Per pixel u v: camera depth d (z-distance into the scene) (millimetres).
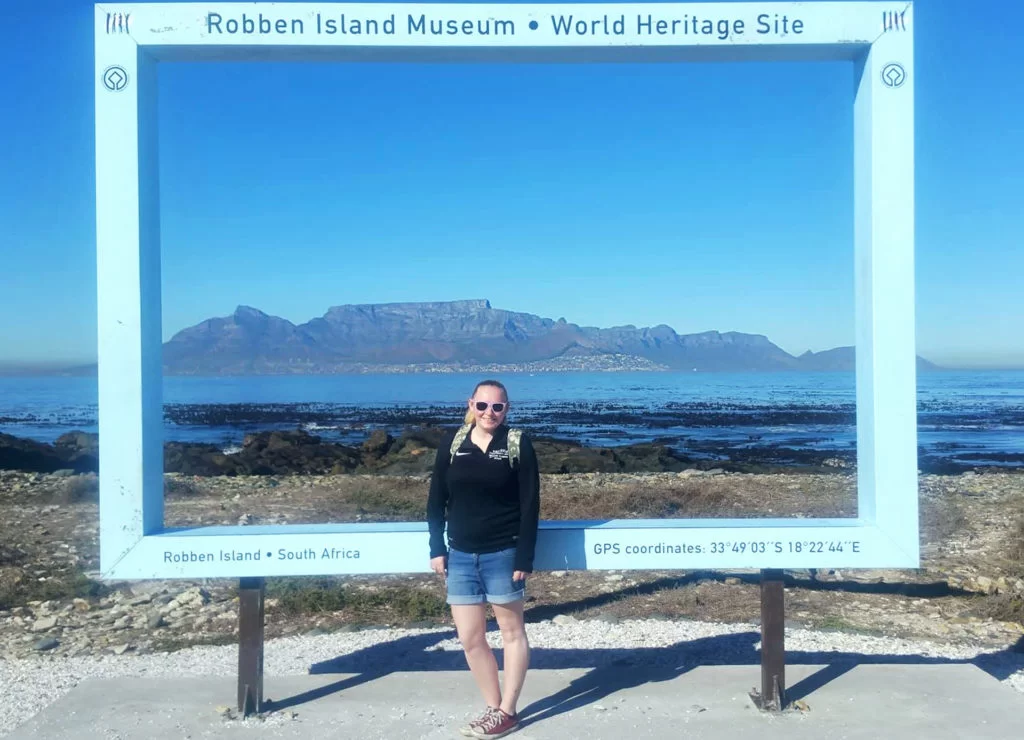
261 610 4691
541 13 4547
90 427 57219
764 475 21797
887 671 5273
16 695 5340
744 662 5875
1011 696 4844
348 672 5590
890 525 4609
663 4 4539
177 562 4555
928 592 8453
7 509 15055
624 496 14758
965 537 11742
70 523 13250
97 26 4434
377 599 8078
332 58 4715
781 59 4801
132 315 4473
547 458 25047
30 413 75000
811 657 5883
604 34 4555
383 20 4523
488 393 4254
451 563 4355
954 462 28891
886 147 4539
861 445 4832
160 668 5918
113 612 7895
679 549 4621
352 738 4367
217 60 4727
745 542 4613
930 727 4422
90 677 5676
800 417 58406
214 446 33969
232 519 13711
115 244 4453
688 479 20203
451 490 4332
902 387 4578
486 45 4551
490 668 4422
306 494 17250
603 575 9188
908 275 4551
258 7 4484
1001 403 73250
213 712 4703
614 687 5043
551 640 6500
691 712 4648
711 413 62875
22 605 8211
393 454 29141
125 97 4445
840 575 9109
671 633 6684
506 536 4305
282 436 32531
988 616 7500
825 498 15633
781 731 4383
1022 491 17797
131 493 4512
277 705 4812
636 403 78188
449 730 4461
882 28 4523
